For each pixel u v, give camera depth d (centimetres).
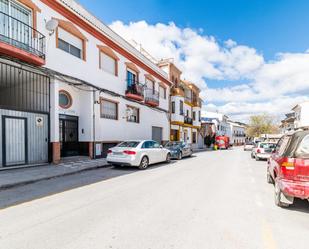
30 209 518
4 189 715
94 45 1520
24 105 1137
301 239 373
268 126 6212
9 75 1091
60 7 1247
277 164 581
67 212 497
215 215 483
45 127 1187
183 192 684
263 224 436
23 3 1052
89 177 927
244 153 2727
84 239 367
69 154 1419
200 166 1327
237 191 705
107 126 1631
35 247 341
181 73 3244
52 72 1176
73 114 1438
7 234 386
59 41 1273
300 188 483
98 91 1526
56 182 824
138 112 2097
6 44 909
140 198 613
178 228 413
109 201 584
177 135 3005
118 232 395
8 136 1018
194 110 3716
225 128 6312
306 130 523
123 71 1859
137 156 1134
